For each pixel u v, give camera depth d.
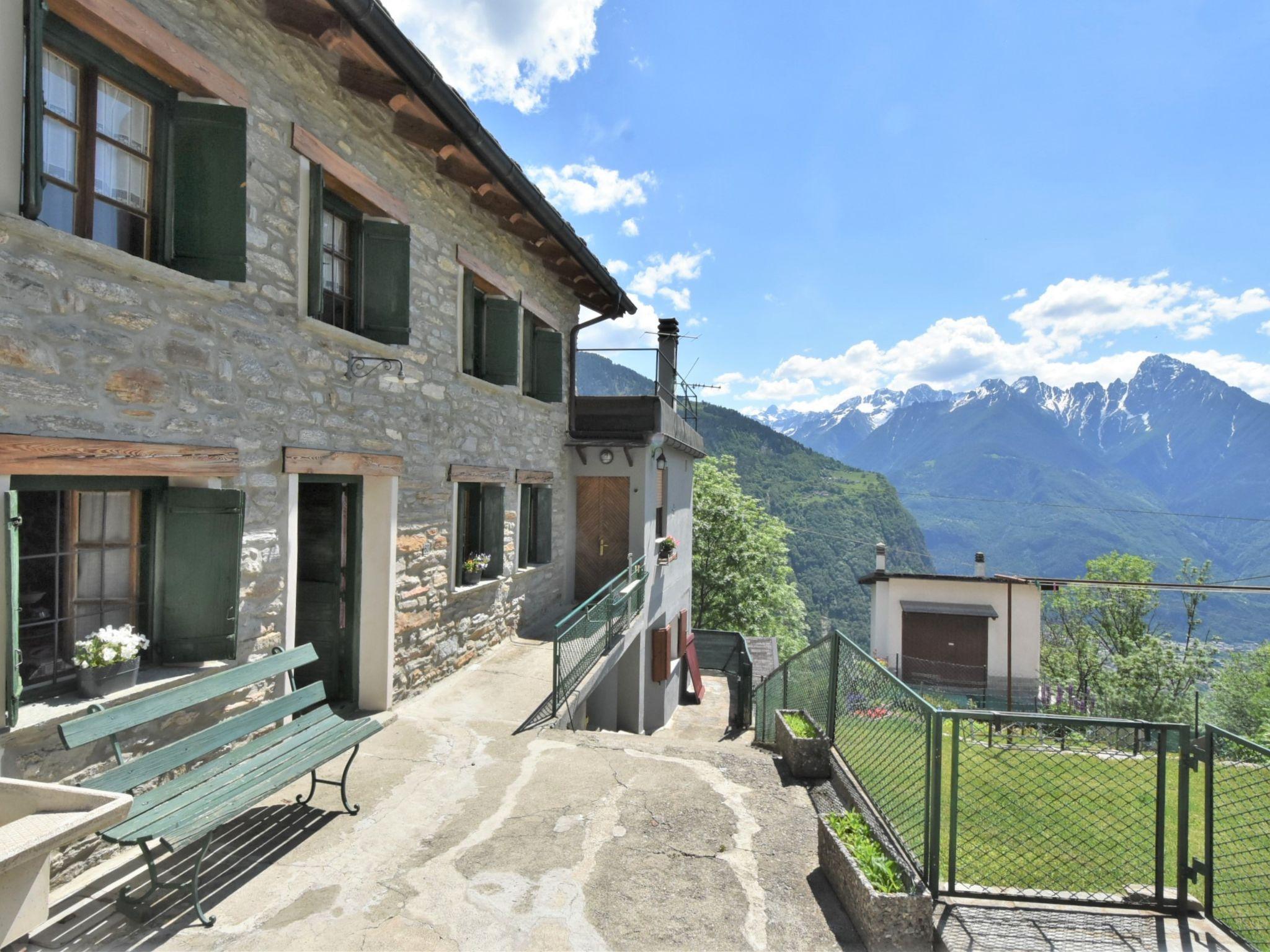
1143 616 22.45
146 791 3.34
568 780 4.23
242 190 3.67
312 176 4.52
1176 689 18.75
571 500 10.69
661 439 10.86
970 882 3.62
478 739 4.89
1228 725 21.30
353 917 2.73
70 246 2.88
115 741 2.74
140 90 3.44
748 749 5.12
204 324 3.68
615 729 9.51
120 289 3.19
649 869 3.25
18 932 2.33
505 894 2.96
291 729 3.62
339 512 5.41
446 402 6.48
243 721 3.30
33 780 2.80
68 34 3.05
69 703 2.94
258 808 3.71
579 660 6.44
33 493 3.04
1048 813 4.90
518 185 6.26
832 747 4.70
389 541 5.42
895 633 21.02
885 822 3.62
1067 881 3.75
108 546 3.39
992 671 20.36
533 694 6.01
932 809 3.09
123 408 3.21
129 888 2.87
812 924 2.87
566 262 9.08
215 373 3.75
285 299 4.32
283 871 3.07
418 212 5.96
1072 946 2.75
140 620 3.55
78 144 3.18
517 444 8.35
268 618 4.19
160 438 3.41
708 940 2.71
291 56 4.33
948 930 2.82
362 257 5.25
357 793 3.94
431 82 4.64
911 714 3.47
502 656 7.30
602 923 2.79
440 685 6.22
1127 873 3.87
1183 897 3.05
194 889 2.62
